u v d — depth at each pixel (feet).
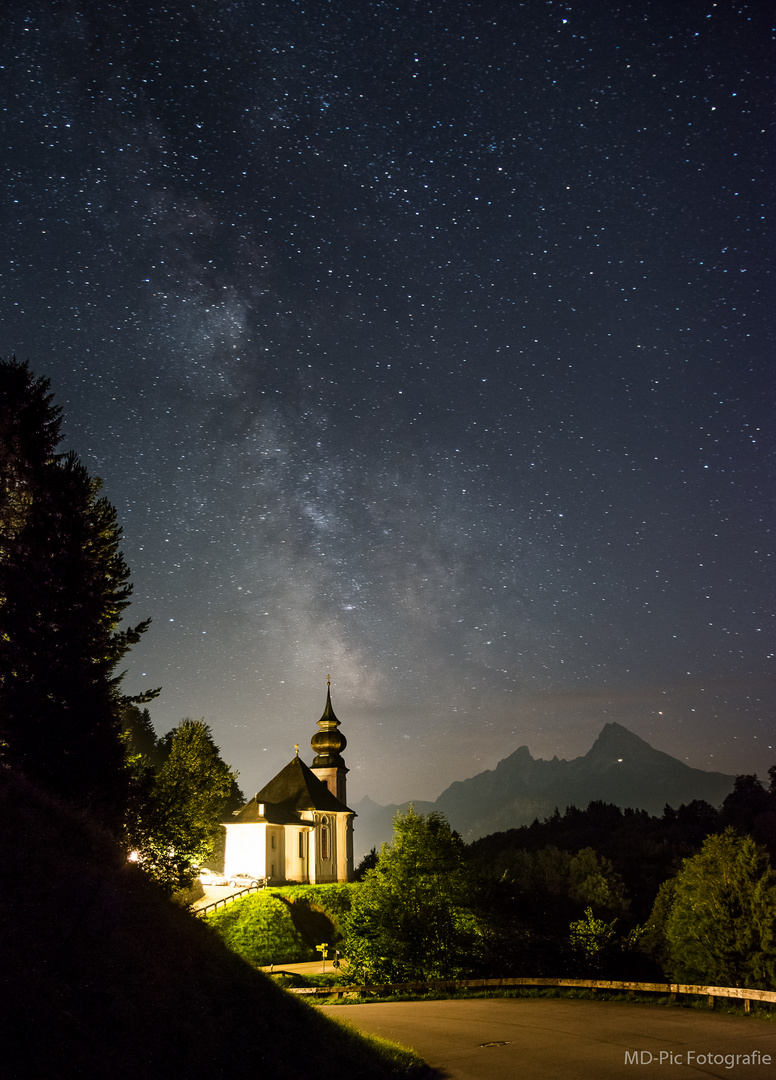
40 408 92.02
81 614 84.79
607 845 477.36
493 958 156.35
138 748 276.00
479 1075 49.11
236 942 196.95
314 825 292.20
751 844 144.87
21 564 83.51
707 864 154.40
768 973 132.36
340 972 163.73
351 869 307.17
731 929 138.92
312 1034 49.75
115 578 94.27
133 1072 37.06
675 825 524.11
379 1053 51.67
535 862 371.97
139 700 91.66
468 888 164.86
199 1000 46.29
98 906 51.42
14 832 56.18
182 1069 39.14
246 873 262.06
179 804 100.78
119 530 97.14
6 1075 33.27
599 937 172.65
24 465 90.17
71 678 81.05
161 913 56.80
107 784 81.30
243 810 273.33
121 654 91.76
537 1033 64.95
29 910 46.55
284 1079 42.04
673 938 154.30
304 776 311.27
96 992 41.73
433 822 168.45
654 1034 60.23
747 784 584.81
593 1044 57.72
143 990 44.14
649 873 369.71
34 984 39.55
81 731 80.53
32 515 86.48
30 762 76.54
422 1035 67.10
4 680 79.10
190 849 111.14
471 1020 75.66
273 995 53.31
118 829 80.48
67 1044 36.73
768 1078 44.27
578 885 313.53
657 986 81.71
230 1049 42.86
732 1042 55.16
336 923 222.48
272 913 212.84
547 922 195.62
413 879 157.99
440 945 148.46
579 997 92.27
